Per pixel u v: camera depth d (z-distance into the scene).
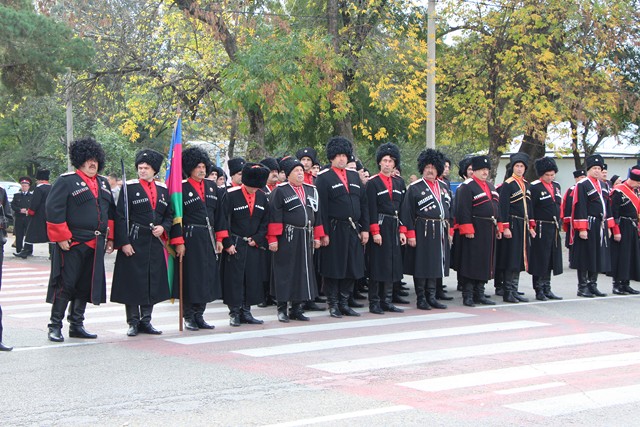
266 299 12.95
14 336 10.16
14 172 40.22
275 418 6.28
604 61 25.66
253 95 19.42
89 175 9.59
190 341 9.63
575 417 6.33
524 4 24.34
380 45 22.83
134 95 24.23
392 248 11.89
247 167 10.98
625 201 14.17
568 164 37.56
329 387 7.28
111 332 10.48
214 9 20.36
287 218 11.12
